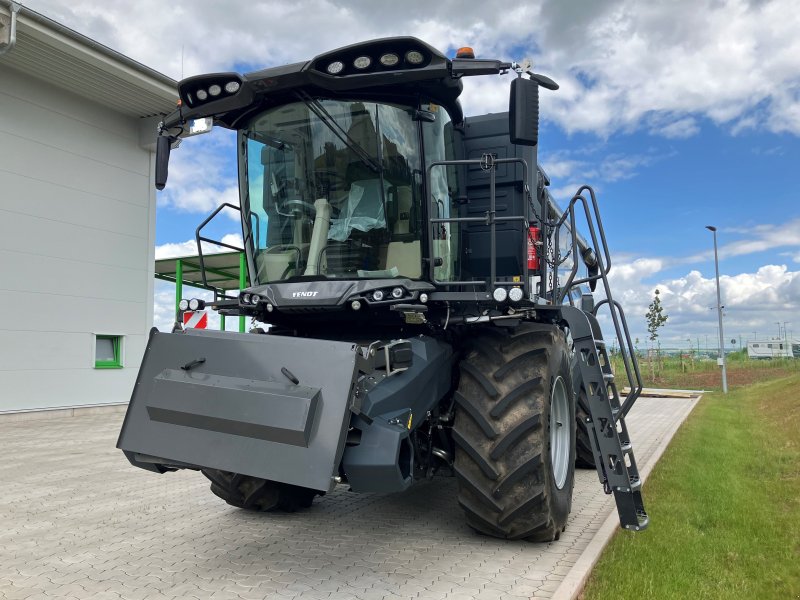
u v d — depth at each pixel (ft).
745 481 22.22
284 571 12.84
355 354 11.15
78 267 41.81
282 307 14.40
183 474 23.22
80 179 42.22
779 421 39.91
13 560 13.65
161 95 42.45
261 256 15.97
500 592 11.57
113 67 38.73
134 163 45.98
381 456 11.16
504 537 14.28
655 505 18.03
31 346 38.88
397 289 13.43
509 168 17.56
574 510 17.76
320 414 10.88
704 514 17.34
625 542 14.53
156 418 11.86
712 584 12.32
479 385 14.06
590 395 14.66
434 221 14.15
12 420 37.29
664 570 12.82
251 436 11.13
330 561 13.43
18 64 38.06
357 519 16.78
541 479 13.44
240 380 11.49
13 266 38.17
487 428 13.57
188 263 51.19
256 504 16.97
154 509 18.01
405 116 14.57
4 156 38.01
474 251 17.58
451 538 15.05
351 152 14.88
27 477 22.56
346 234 14.96
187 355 12.11
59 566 13.25
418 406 13.05
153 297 46.83
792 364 113.09
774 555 14.24
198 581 12.32
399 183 14.65
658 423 39.68
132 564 13.34
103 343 43.70
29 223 39.11
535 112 13.08
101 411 42.34
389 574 12.60
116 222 44.42
